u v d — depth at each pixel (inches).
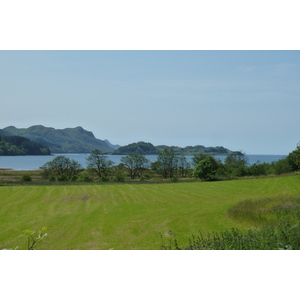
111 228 681.0
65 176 2026.3
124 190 1330.0
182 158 2723.9
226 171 2518.5
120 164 2632.9
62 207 961.5
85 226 703.1
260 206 820.6
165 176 2709.2
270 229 386.9
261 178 1791.3
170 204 1016.2
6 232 650.2
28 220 773.9
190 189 1385.3
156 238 586.6
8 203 1011.3
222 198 1151.0
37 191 1258.0
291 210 691.4
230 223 677.3
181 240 561.9
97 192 1258.6
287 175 1871.3
